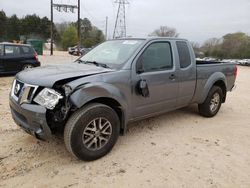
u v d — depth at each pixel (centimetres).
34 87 351
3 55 1096
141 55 432
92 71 388
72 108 349
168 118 591
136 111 432
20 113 361
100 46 516
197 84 544
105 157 395
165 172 363
